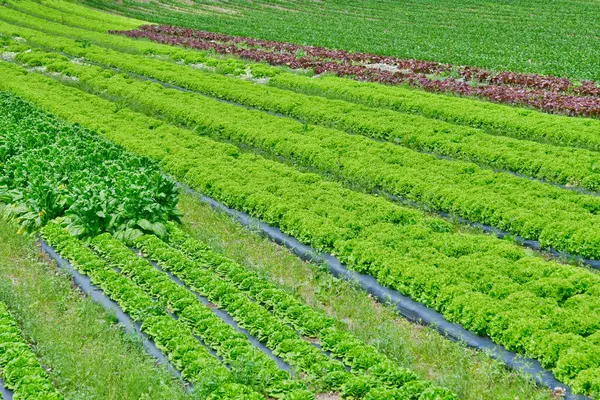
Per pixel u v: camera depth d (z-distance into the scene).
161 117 34.59
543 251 18.83
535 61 48.50
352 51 52.94
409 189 22.92
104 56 49.59
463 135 28.64
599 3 85.75
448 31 67.75
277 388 12.20
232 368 12.82
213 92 38.97
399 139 29.05
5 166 23.73
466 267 16.70
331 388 12.43
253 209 21.67
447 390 11.65
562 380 12.45
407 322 15.38
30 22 69.25
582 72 42.16
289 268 18.06
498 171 25.08
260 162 26.12
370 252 17.55
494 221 20.25
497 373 12.87
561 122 29.30
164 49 53.09
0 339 13.56
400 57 49.78
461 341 14.09
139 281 16.55
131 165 24.23
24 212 20.92
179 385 12.58
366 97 35.91
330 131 29.84
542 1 88.69
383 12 84.81
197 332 14.22
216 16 82.88
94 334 14.53
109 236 19.16
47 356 13.36
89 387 12.23
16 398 11.91
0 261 18.30
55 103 36.09
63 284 16.73
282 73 42.69
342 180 24.78
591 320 13.83
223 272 17.08
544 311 14.48
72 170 23.64
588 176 23.00
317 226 19.50
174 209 21.28
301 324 14.59
